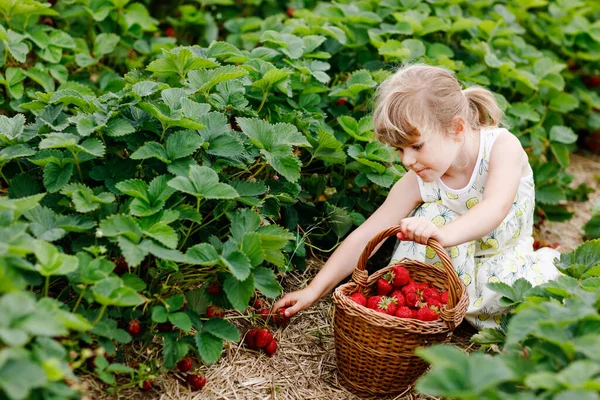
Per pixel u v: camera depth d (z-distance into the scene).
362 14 3.78
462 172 2.62
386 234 2.32
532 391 1.73
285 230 2.37
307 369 2.46
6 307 1.54
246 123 2.50
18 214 1.96
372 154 2.89
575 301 1.84
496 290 2.31
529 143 3.90
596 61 4.80
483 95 2.70
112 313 2.14
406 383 2.31
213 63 2.79
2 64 3.26
